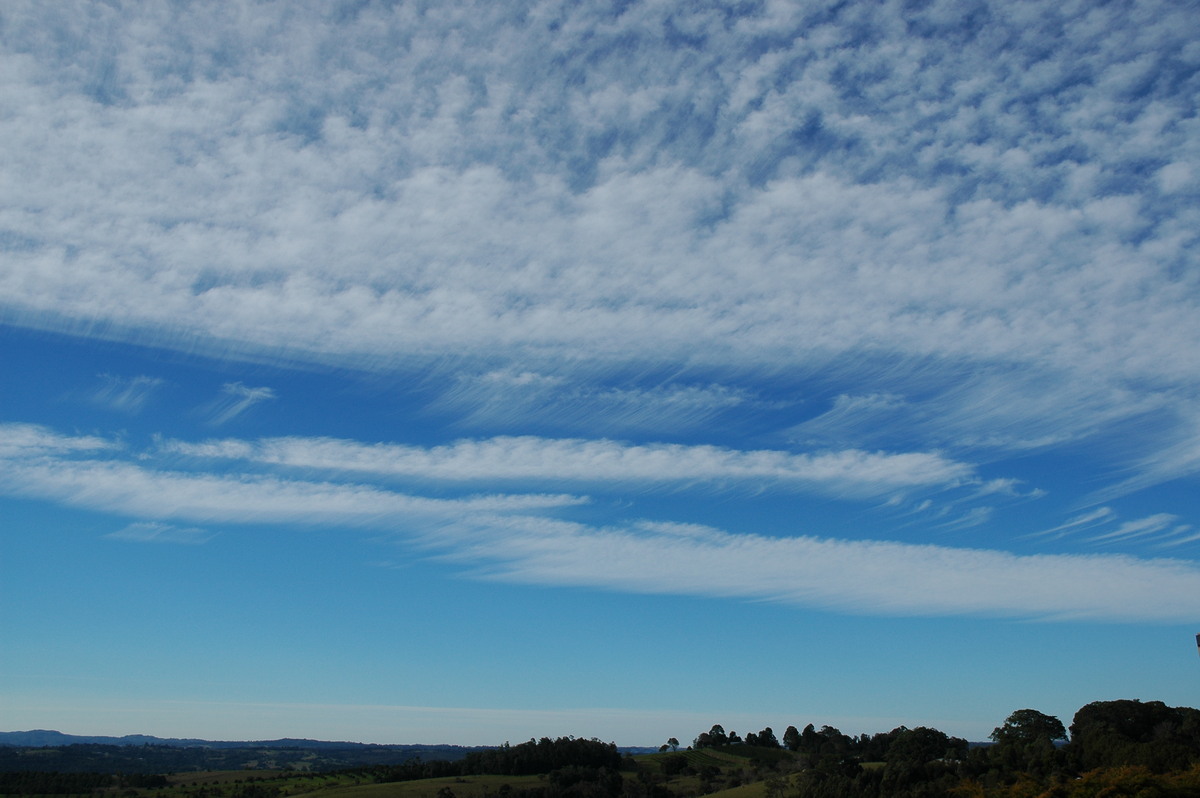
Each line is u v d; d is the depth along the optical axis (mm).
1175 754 118125
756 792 187875
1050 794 114812
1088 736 137875
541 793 193500
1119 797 105500
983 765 149000
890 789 146250
